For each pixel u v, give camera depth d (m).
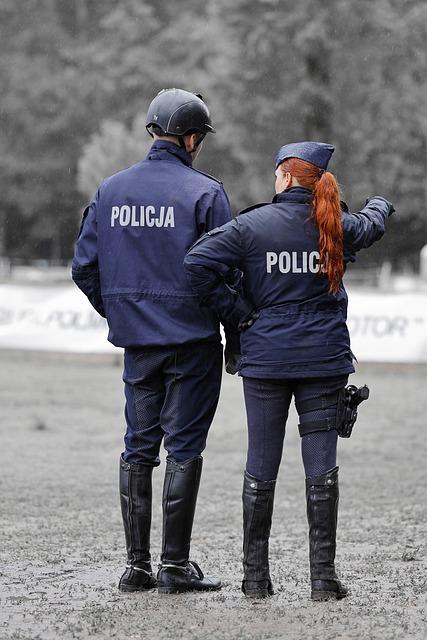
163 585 13.55
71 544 17.22
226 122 120.81
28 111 174.50
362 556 16.02
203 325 13.51
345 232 12.87
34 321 54.78
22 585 14.21
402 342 48.88
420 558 15.88
